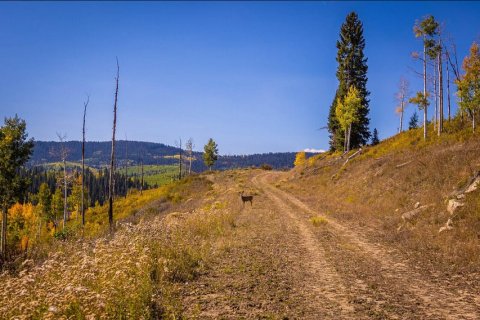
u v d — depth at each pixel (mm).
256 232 18109
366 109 61750
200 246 13312
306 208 29578
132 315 6062
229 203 34031
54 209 78938
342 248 14578
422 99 34750
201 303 7805
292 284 9562
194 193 54188
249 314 7250
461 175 19938
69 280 6688
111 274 7270
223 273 10375
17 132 40688
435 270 11141
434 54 34656
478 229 13562
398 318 7242
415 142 36750
